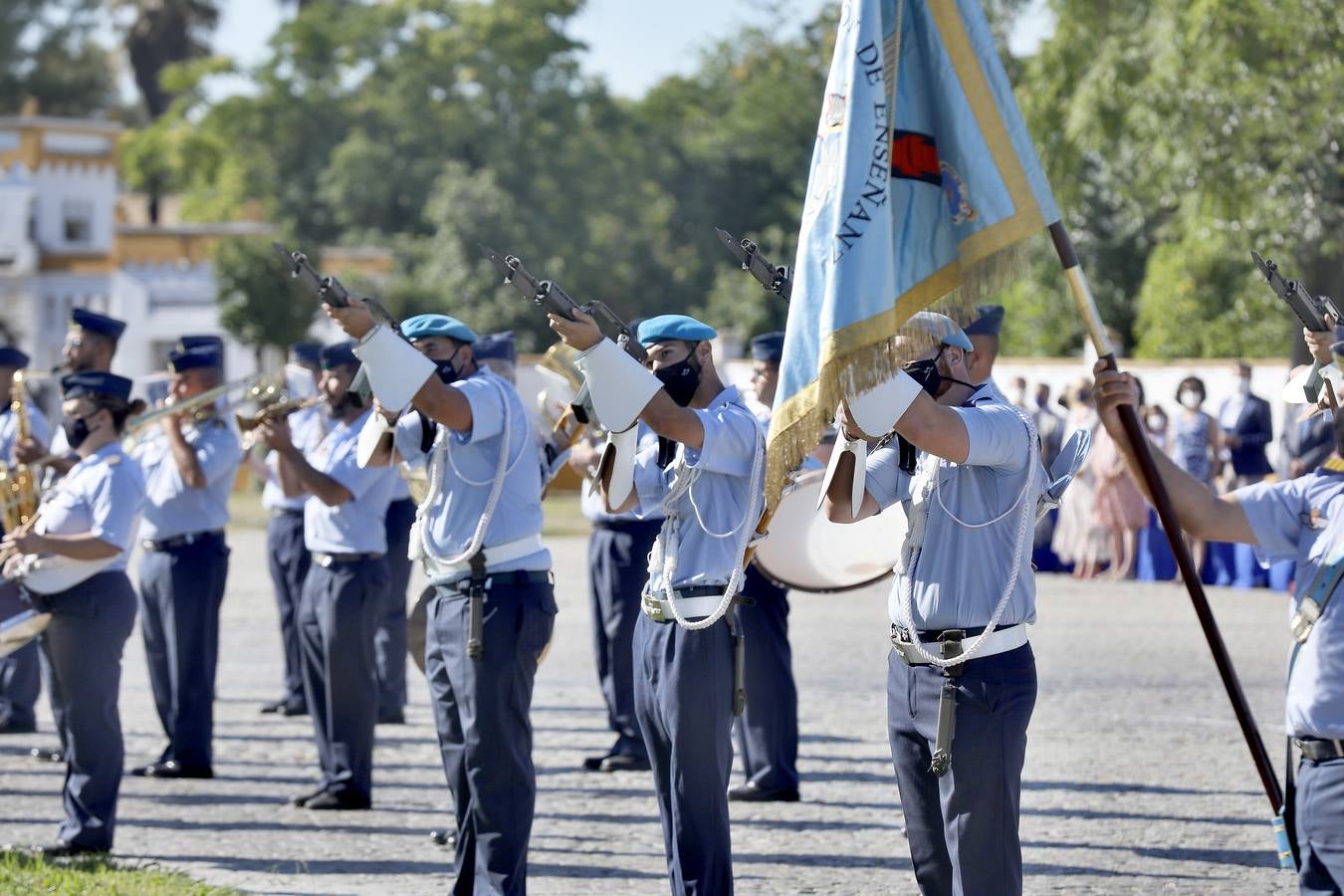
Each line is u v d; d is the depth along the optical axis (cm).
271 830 1853
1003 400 1220
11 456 2325
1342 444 1059
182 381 2142
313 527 1970
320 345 2661
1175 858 1697
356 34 11588
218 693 2792
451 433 1475
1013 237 1113
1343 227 5016
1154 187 5184
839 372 1100
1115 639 3231
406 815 1925
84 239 9312
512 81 11400
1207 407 4881
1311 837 1023
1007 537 1172
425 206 10812
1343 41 4750
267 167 11762
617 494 1354
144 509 2156
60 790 2092
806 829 1842
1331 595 1030
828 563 1745
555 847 1781
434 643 1500
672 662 1388
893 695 1212
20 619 1670
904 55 1152
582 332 1288
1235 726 2370
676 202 11838
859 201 1107
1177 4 4919
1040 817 1867
